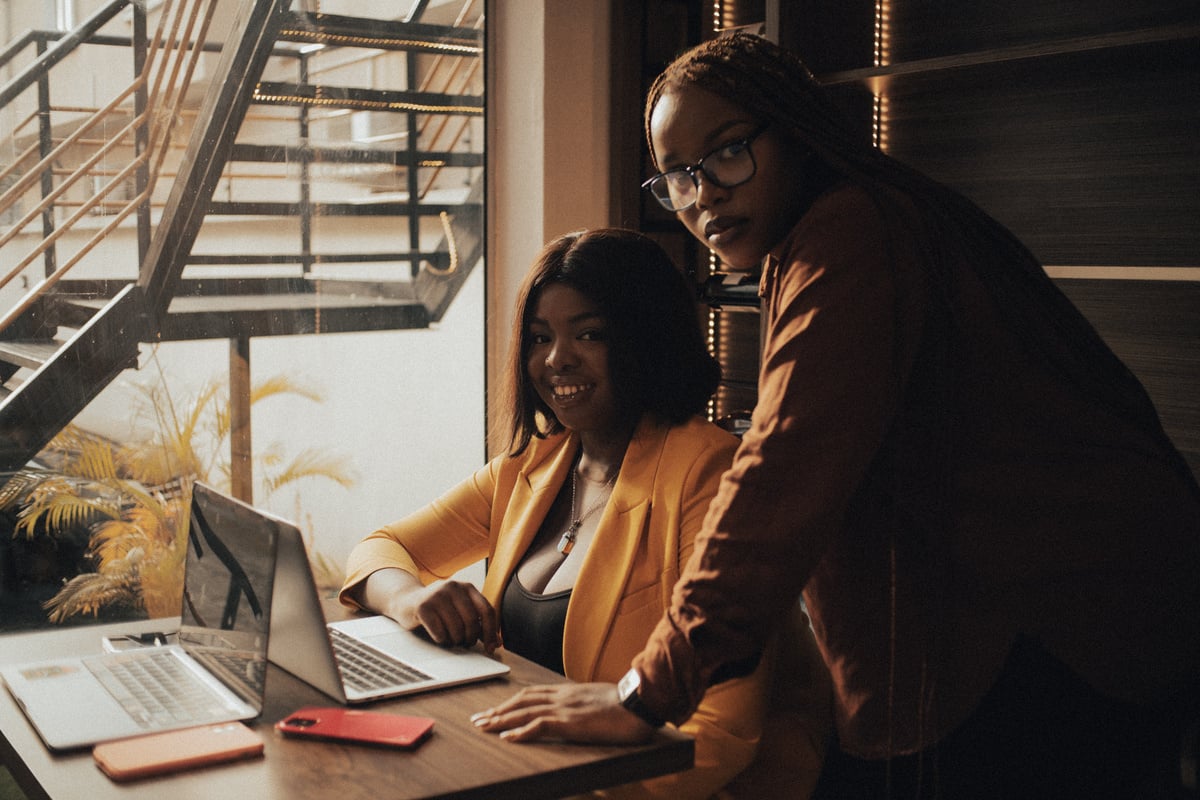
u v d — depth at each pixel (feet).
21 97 8.38
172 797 3.67
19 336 8.54
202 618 5.16
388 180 10.03
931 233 4.13
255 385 9.57
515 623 5.77
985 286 4.21
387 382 10.22
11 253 8.46
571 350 5.70
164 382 9.16
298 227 9.66
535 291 5.90
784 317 4.07
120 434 8.99
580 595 5.44
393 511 10.42
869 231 4.05
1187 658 4.41
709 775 4.57
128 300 8.94
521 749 4.02
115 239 8.84
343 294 9.92
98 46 8.64
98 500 8.92
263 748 4.08
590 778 3.91
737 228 4.49
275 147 9.49
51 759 4.03
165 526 9.21
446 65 10.19
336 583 10.14
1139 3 7.86
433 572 6.55
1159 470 4.35
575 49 10.09
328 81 9.67
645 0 10.39
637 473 5.59
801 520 3.80
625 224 10.51
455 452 10.66
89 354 8.82
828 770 5.17
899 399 4.02
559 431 6.26
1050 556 4.28
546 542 5.98
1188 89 7.65
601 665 5.34
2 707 4.60
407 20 9.98
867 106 9.21
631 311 5.68
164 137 8.98
